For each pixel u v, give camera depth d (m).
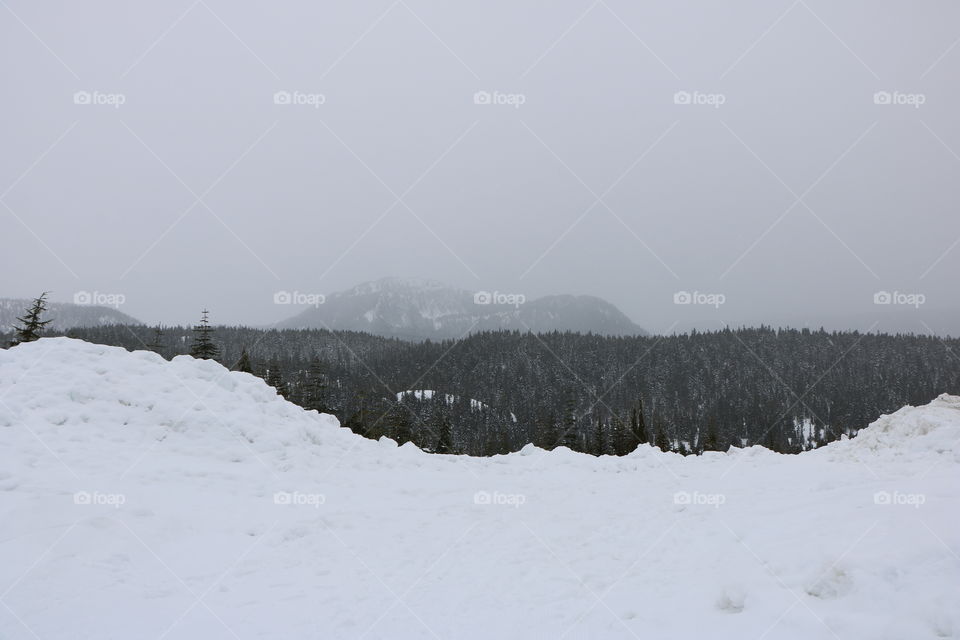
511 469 14.58
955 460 11.45
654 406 126.88
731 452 16.31
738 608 5.50
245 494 10.08
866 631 4.63
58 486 8.62
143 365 14.31
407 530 8.86
